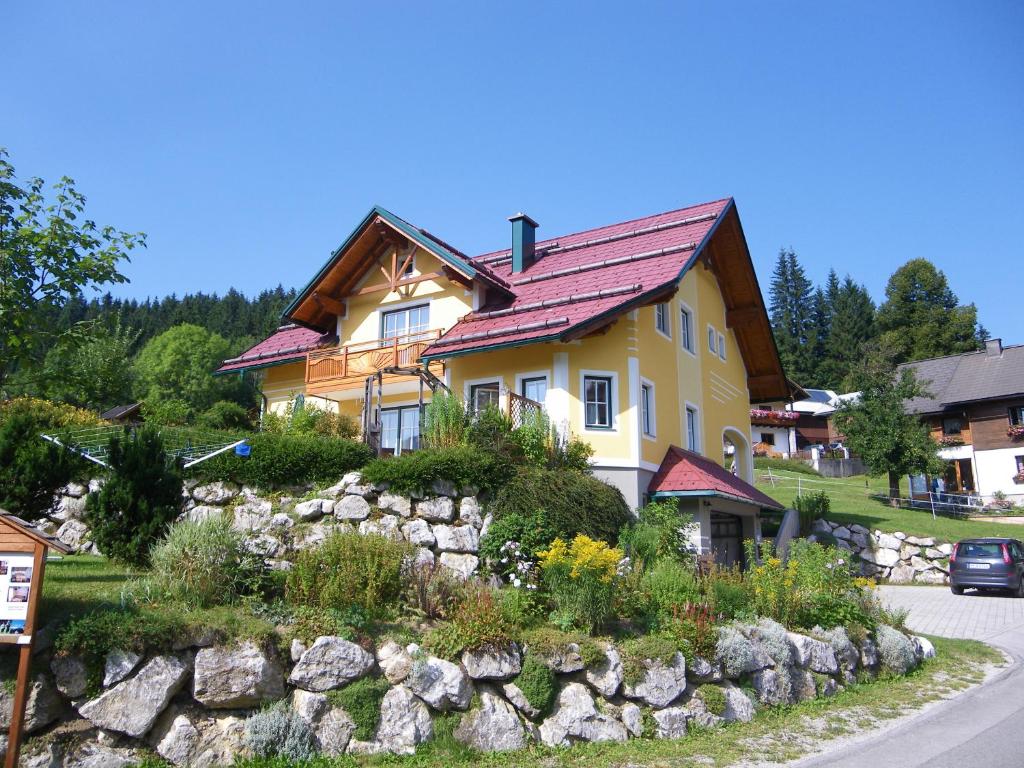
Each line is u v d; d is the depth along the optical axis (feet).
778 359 93.35
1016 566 76.07
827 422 219.00
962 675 44.16
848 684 40.86
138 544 36.14
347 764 26.08
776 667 37.47
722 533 72.33
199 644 26.84
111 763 24.35
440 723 28.55
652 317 68.95
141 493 37.45
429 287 76.23
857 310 296.71
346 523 46.70
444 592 34.22
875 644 44.57
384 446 74.84
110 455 38.40
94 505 37.24
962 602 73.31
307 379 77.46
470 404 57.93
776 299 341.62
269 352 85.56
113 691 25.12
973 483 150.41
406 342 76.38
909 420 118.01
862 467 175.52
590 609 34.71
